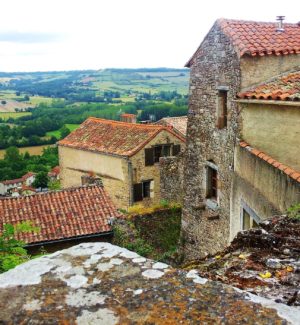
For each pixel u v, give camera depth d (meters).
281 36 10.41
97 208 13.40
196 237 12.91
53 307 2.06
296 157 7.59
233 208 10.05
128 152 22.16
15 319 1.98
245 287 2.96
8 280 2.31
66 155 26.34
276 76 9.76
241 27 10.48
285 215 5.07
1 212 12.77
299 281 3.02
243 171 9.05
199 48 11.70
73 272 2.39
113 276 2.35
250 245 4.04
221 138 10.95
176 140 23.64
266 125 8.41
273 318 1.97
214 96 11.20
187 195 13.27
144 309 2.05
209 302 2.10
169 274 2.37
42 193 13.80
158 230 15.58
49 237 11.93
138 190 22.59
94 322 1.95
